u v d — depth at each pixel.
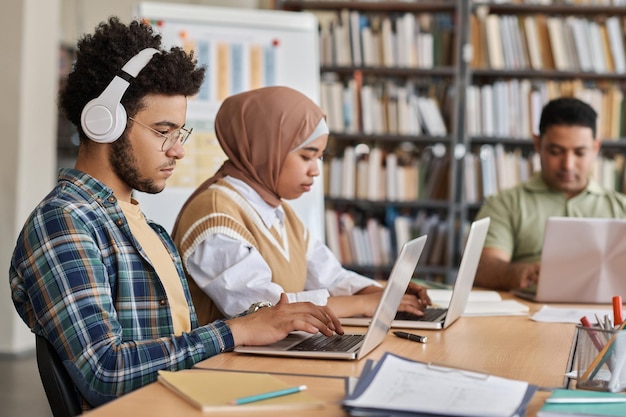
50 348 1.53
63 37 6.71
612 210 3.32
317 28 4.79
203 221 2.21
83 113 1.68
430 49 5.24
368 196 5.25
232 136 2.45
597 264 2.64
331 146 5.38
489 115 5.15
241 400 1.25
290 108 2.43
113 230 1.66
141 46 1.71
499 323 2.26
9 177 4.78
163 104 1.70
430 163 5.28
